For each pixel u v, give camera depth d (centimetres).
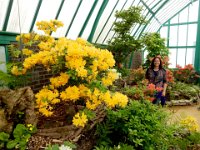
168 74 637
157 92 401
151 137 227
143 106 264
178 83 735
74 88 199
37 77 281
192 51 951
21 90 195
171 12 929
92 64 209
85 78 206
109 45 564
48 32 244
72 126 211
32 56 211
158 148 241
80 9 379
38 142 190
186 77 807
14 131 179
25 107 194
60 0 324
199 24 880
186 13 947
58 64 202
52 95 198
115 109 257
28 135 182
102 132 227
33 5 286
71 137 206
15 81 234
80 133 217
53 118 226
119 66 580
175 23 981
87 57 204
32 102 198
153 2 689
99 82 211
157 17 895
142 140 215
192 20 935
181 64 985
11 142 173
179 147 264
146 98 332
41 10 305
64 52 197
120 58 569
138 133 222
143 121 240
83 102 238
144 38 581
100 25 498
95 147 201
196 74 865
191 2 909
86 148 209
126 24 529
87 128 224
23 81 242
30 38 240
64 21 366
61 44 210
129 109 245
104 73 224
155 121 238
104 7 432
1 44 254
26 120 192
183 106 584
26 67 214
